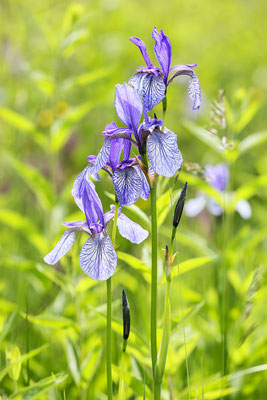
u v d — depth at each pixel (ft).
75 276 15.83
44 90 23.32
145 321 17.56
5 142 28.37
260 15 49.98
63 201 20.92
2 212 19.60
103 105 33.06
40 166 27.58
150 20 43.39
